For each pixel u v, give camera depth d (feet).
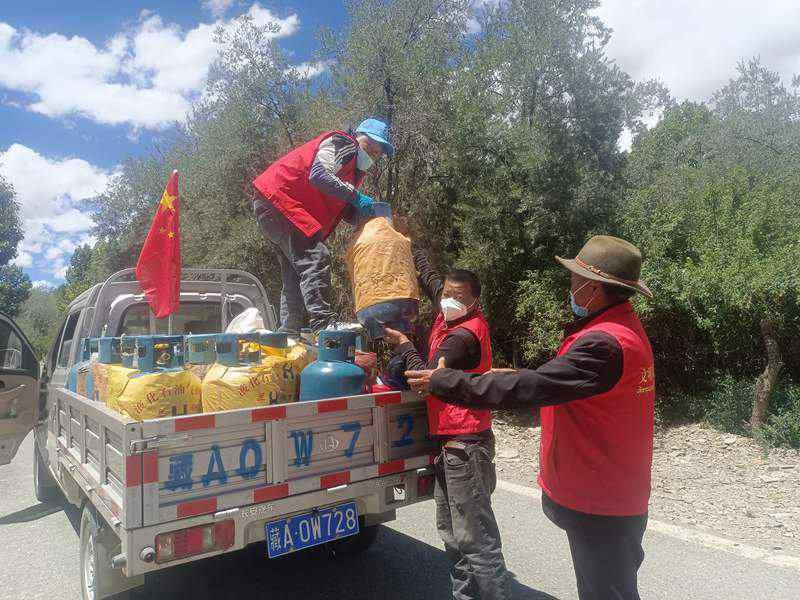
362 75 36.14
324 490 9.98
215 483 9.03
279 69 44.39
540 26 33.35
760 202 27.86
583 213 30.48
